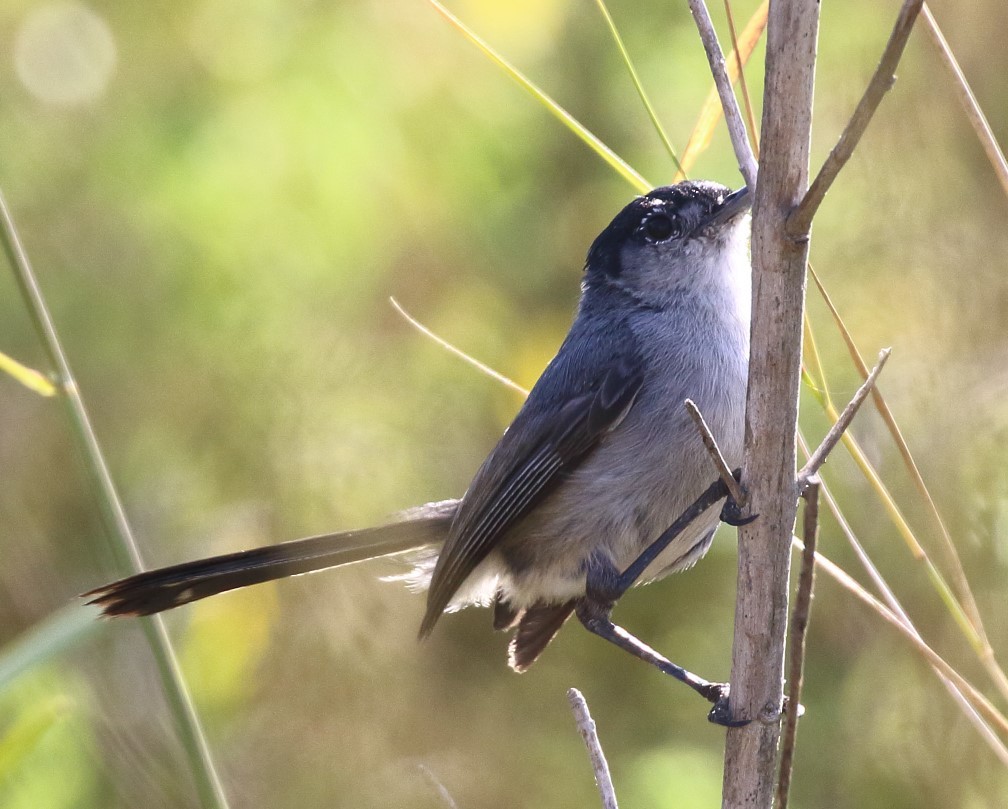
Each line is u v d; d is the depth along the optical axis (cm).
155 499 1177
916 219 998
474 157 1232
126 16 1246
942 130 1028
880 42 1091
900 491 977
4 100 1242
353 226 1188
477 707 1148
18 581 1124
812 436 1028
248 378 1166
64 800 953
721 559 1162
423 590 916
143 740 1034
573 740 1152
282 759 1084
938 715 957
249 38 1213
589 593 760
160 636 677
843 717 1014
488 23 1220
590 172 1264
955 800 951
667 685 1162
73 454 1175
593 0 1262
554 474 777
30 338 1202
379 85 1205
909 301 980
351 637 1095
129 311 1195
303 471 1143
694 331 771
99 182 1192
